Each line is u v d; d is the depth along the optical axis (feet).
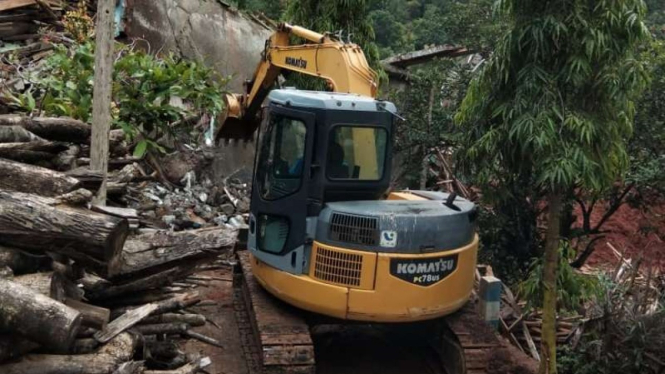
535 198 34.83
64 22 42.06
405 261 21.36
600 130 18.57
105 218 14.57
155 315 19.07
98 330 15.25
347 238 21.45
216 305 28.53
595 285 23.09
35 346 13.73
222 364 23.27
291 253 22.52
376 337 27.32
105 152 23.63
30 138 20.45
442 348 24.35
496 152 19.30
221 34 45.78
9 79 37.01
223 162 41.98
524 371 21.15
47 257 15.29
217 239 18.67
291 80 38.06
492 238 39.65
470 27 48.11
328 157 22.25
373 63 41.39
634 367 22.95
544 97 18.12
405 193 26.43
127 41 43.24
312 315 23.49
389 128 23.34
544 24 17.67
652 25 42.78
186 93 35.19
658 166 35.60
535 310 28.68
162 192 36.91
